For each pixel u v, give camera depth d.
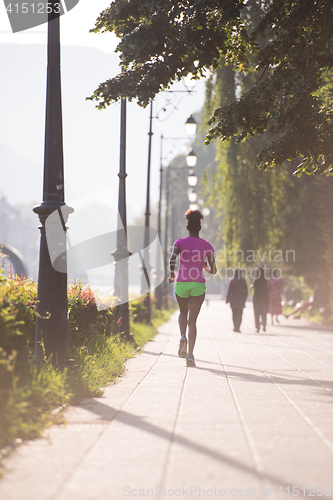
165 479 9.75
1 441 11.58
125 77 28.92
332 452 11.30
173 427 13.43
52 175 20.25
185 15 28.11
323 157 28.14
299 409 15.53
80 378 18.89
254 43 29.06
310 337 45.72
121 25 28.70
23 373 16.77
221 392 18.27
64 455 11.13
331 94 33.16
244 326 62.56
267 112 27.81
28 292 20.17
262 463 10.58
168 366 25.28
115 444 11.92
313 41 25.89
